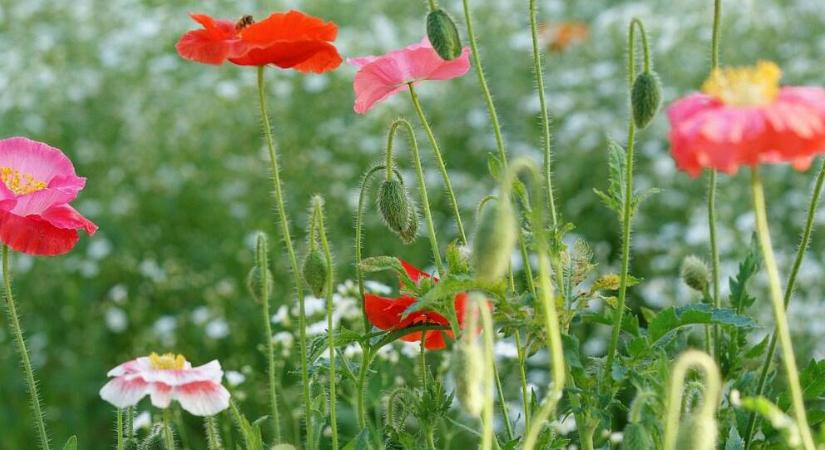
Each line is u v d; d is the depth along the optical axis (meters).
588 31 9.82
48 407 7.40
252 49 3.00
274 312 7.41
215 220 8.30
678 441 2.28
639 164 8.39
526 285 3.34
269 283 3.37
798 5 9.65
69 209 3.14
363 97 3.24
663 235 7.56
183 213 8.40
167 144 8.79
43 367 7.64
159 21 10.20
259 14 10.60
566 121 8.79
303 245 7.77
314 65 3.23
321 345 3.10
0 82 9.38
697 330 3.42
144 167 8.64
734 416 3.16
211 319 7.44
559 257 2.96
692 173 2.23
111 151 8.85
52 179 3.15
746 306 3.33
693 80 8.94
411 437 3.02
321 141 8.75
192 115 8.95
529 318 2.88
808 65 8.73
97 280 8.07
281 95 8.95
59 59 9.73
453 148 8.88
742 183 7.78
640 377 2.80
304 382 3.00
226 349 7.41
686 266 3.42
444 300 2.86
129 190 8.59
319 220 2.96
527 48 9.48
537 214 2.43
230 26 3.14
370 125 8.81
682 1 10.10
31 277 8.01
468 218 8.05
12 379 7.49
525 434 2.94
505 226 2.33
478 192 8.20
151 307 7.93
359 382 3.10
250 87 9.03
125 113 9.11
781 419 2.36
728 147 2.17
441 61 3.17
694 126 2.22
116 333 7.84
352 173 8.37
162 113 9.07
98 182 8.73
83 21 10.09
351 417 4.93
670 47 9.20
